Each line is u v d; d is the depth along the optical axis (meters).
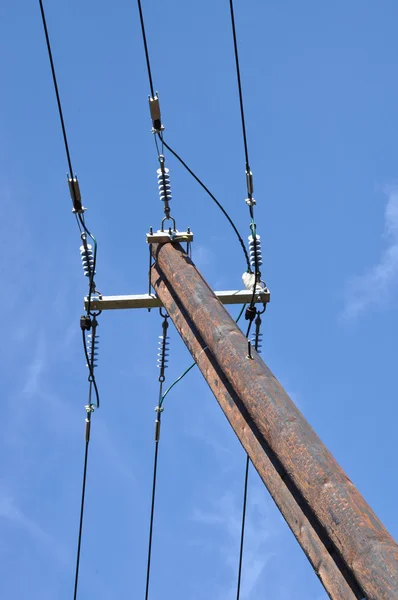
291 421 9.77
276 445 9.70
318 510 8.91
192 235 13.23
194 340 11.91
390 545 8.31
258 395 10.20
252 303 14.04
